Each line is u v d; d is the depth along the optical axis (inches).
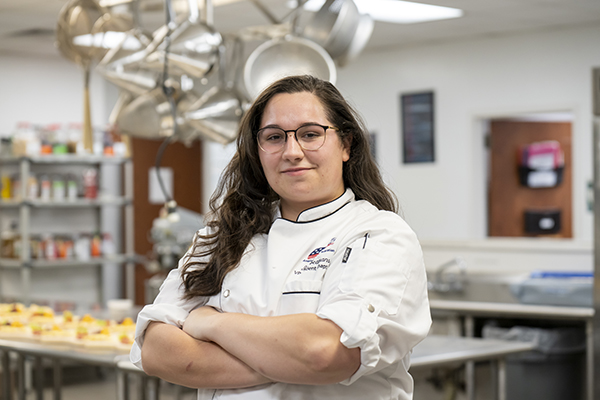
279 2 192.5
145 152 284.8
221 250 57.4
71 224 256.2
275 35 135.3
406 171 255.1
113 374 218.4
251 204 59.1
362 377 53.2
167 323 58.0
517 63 232.2
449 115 245.6
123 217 283.7
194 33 120.0
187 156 296.2
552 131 257.3
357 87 265.1
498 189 256.2
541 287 160.9
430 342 122.9
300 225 55.7
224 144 130.3
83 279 261.9
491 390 157.1
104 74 125.6
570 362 163.3
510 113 233.9
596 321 126.6
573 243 191.5
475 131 243.4
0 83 262.8
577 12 204.1
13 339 119.3
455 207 245.4
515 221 257.6
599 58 218.4
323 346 48.8
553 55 225.6
